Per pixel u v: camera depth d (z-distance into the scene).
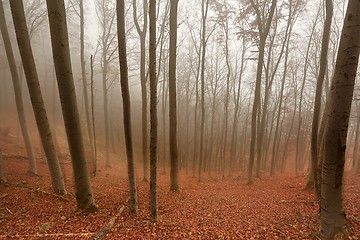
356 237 4.96
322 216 4.89
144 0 14.55
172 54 11.55
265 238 5.66
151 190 6.70
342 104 4.14
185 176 22.05
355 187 11.23
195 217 7.59
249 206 8.98
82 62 17.36
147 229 6.27
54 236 5.65
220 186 14.72
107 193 10.50
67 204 8.01
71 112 6.49
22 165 14.01
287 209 8.16
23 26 7.51
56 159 8.78
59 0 5.98
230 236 5.88
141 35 14.53
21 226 6.16
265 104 18.19
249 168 15.49
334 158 4.45
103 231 5.89
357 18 3.90
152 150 6.47
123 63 6.41
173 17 11.41
